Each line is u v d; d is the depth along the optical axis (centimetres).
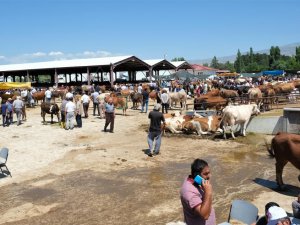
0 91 4325
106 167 1278
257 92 2252
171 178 1125
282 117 1664
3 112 2345
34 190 1057
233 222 598
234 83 4434
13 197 1002
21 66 6156
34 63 6247
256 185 1030
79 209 896
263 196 934
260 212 815
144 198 955
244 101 2395
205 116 1938
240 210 604
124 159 1379
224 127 1686
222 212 836
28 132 2091
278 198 916
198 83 4322
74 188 1061
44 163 1366
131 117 2573
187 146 1582
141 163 1322
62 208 908
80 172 1228
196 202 426
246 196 938
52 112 2364
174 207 884
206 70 8188
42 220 838
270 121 1703
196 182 436
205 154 1430
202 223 436
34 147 1659
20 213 884
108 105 1970
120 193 1002
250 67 14325
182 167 1252
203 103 2248
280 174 980
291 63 11988
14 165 1351
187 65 6481
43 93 3750
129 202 930
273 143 976
